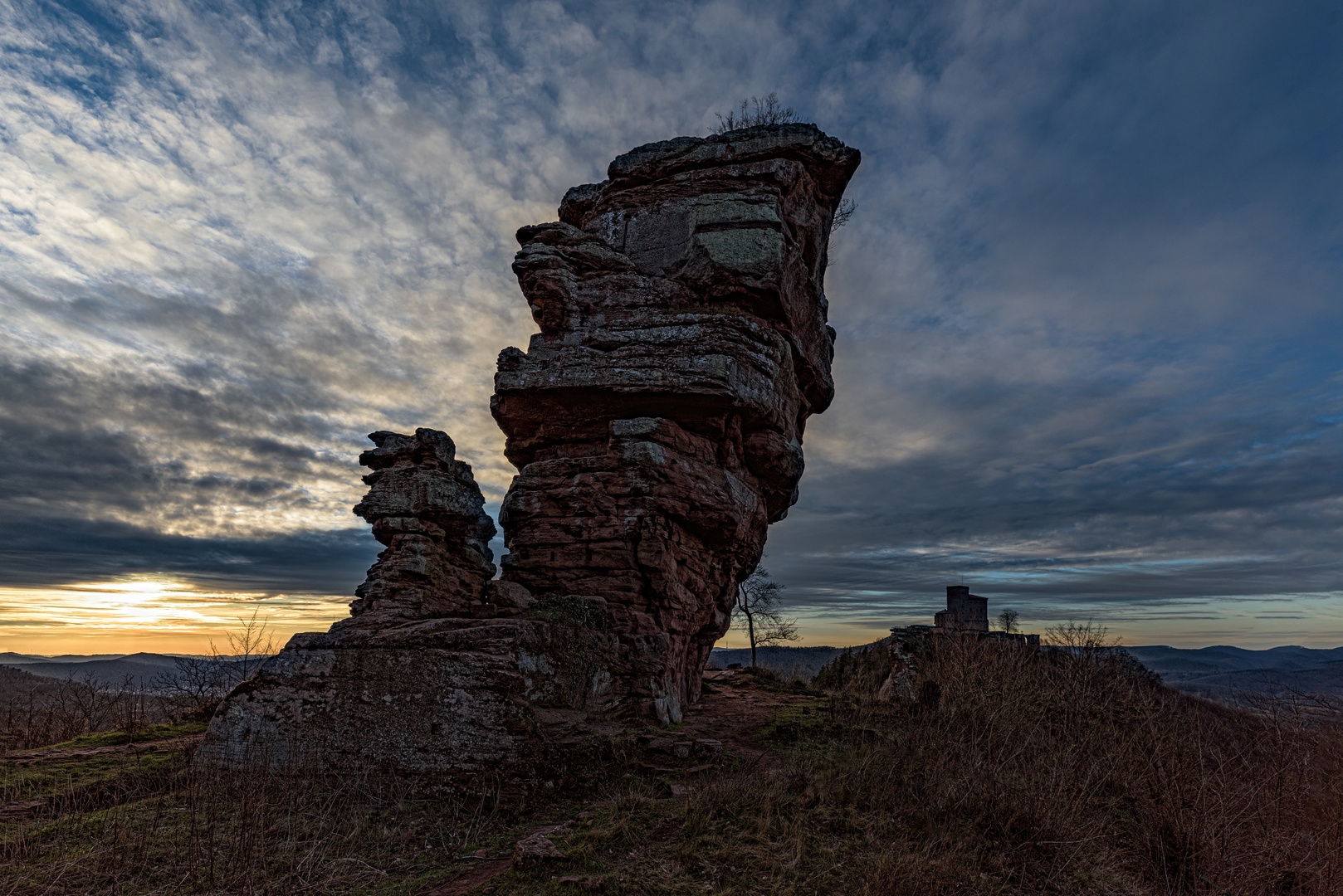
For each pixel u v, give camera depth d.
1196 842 8.41
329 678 10.62
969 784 9.41
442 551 13.19
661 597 15.82
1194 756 9.97
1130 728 12.75
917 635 24.08
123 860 6.80
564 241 18.84
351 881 6.86
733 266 17.84
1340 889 7.62
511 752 9.61
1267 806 8.69
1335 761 8.95
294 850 7.45
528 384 17.03
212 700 15.78
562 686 11.54
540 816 9.02
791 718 15.16
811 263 21.19
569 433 17.70
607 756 10.49
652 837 7.91
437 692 10.16
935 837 8.02
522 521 16.97
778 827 8.23
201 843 7.25
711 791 9.00
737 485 17.98
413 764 9.80
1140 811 9.72
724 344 16.88
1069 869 8.02
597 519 16.11
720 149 19.47
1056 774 9.80
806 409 23.30
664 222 19.14
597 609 14.31
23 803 8.67
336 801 9.27
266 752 9.47
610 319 17.95
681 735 12.48
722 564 19.28
